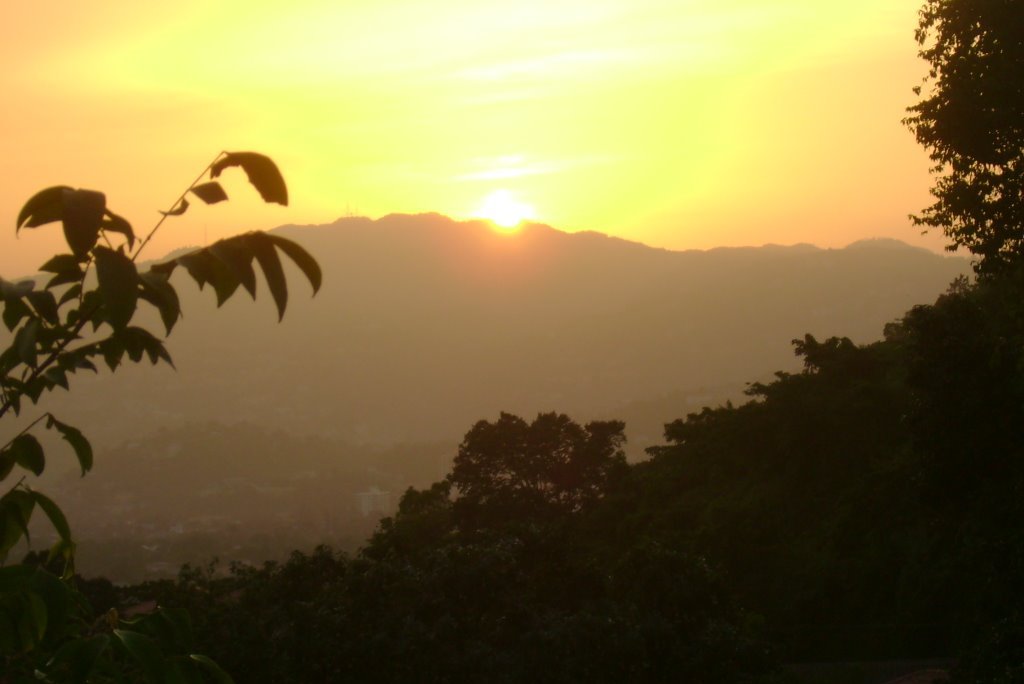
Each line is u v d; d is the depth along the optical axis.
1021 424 15.19
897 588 19.41
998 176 14.23
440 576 13.22
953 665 16.09
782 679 14.34
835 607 20.83
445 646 12.00
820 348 28.88
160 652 2.30
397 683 11.71
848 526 21.41
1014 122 13.72
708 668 12.36
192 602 12.77
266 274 2.11
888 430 25.41
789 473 26.11
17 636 2.36
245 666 10.96
